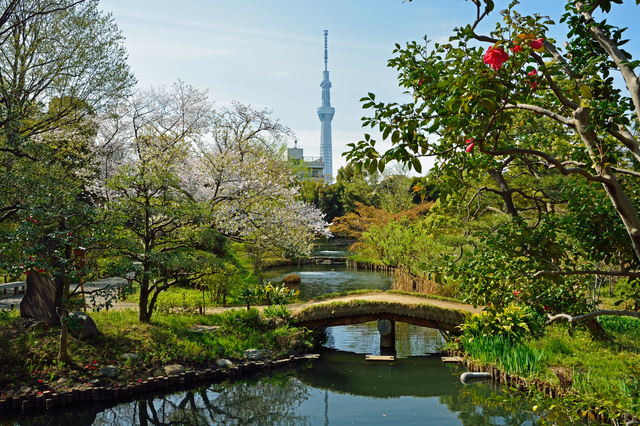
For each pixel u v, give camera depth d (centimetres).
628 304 1280
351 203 4875
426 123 360
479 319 1191
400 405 907
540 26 370
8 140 954
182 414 865
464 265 532
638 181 508
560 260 538
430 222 1798
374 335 1541
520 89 353
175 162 1295
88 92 1346
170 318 1291
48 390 845
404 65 439
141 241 1247
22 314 1086
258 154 1692
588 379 805
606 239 479
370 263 3422
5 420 784
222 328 1273
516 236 495
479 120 345
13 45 1255
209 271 1326
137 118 1517
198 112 1587
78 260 867
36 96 1309
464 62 346
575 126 340
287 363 1177
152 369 982
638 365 740
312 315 1350
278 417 855
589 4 380
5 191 826
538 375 916
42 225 834
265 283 1648
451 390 981
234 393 980
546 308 627
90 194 1415
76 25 1320
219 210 1441
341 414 866
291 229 1591
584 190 500
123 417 841
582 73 392
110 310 1312
